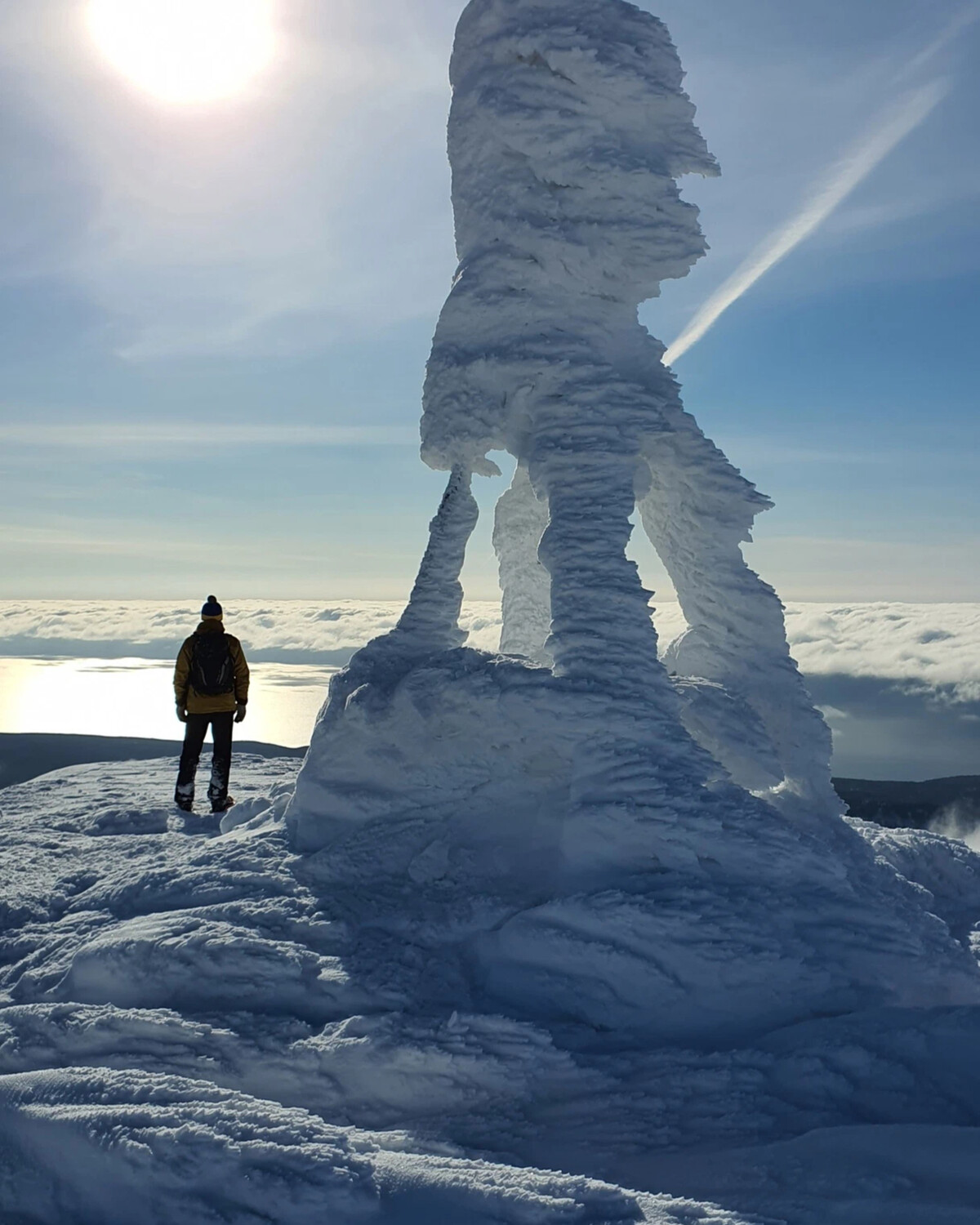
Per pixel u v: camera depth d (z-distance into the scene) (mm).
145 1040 4363
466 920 5281
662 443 6680
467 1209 3057
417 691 6160
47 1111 3588
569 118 6309
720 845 5172
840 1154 3350
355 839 6031
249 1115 3504
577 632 5812
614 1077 4098
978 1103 3754
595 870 5320
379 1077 4168
